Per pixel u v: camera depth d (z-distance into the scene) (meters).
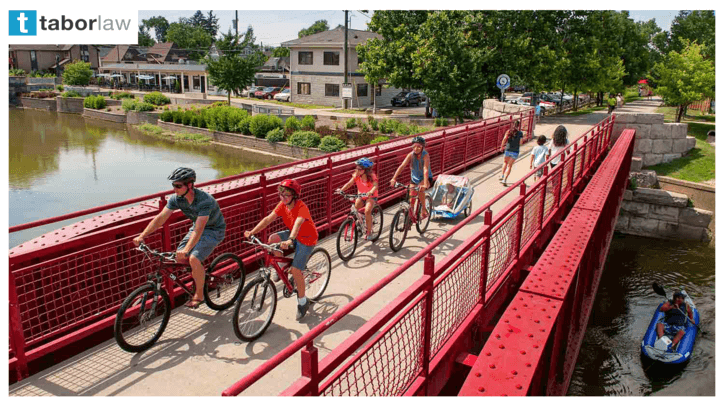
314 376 2.86
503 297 6.48
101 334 5.32
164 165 35.44
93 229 5.38
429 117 44.72
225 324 5.68
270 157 38.84
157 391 4.53
